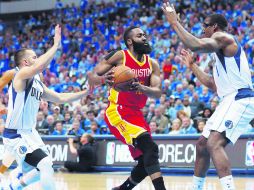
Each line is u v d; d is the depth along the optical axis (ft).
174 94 45.09
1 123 38.96
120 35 66.95
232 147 33.42
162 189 16.63
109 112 17.88
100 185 26.73
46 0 88.74
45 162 16.26
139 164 18.20
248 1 63.98
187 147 34.35
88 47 69.31
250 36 52.65
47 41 75.25
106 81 17.02
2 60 75.00
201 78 18.02
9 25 91.66
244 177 31.30
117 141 36.73
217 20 16.52
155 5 75.10
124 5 78.64
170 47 57.93
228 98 16.10
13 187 17.70
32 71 15.76
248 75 16.14
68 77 56.29
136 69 17.48
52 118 42.42
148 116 40.22
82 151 36.86
